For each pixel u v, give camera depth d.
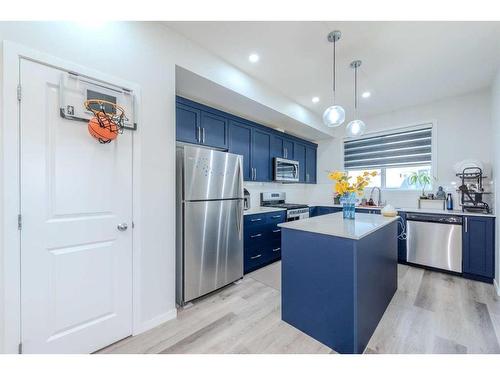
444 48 2.26
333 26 1.99
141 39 1.85
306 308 1.81
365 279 1.66
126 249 1.75
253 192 4.02
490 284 2.72
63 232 1.47
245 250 3.02
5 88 1.28
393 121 4.08
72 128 1.51
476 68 2.63
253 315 2.08
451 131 3.49
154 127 1.91
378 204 4.16
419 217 3.27
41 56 1.39
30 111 1.36
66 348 1.49
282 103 3.42
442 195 3.47
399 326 1.89
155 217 1.92
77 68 1.52
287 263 1.95
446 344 1.66
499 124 2.48
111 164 1.67
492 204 3.00
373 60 2.49
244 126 3.44
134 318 1.80
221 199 2.59
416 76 2.84
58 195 1.46
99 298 1.63
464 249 2.91
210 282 2.46
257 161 3.67
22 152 1.33
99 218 1.62
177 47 2.09
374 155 4.38
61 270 1.47
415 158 3.87
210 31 2.08
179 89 2.62
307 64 2.60
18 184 1.32
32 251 1.37
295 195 4.91
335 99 3.58
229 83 2.60
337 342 1.62
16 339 1.32
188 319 2.02
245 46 2.29
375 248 1.87
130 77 1.77
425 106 3.74
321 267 1.70
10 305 1.30
